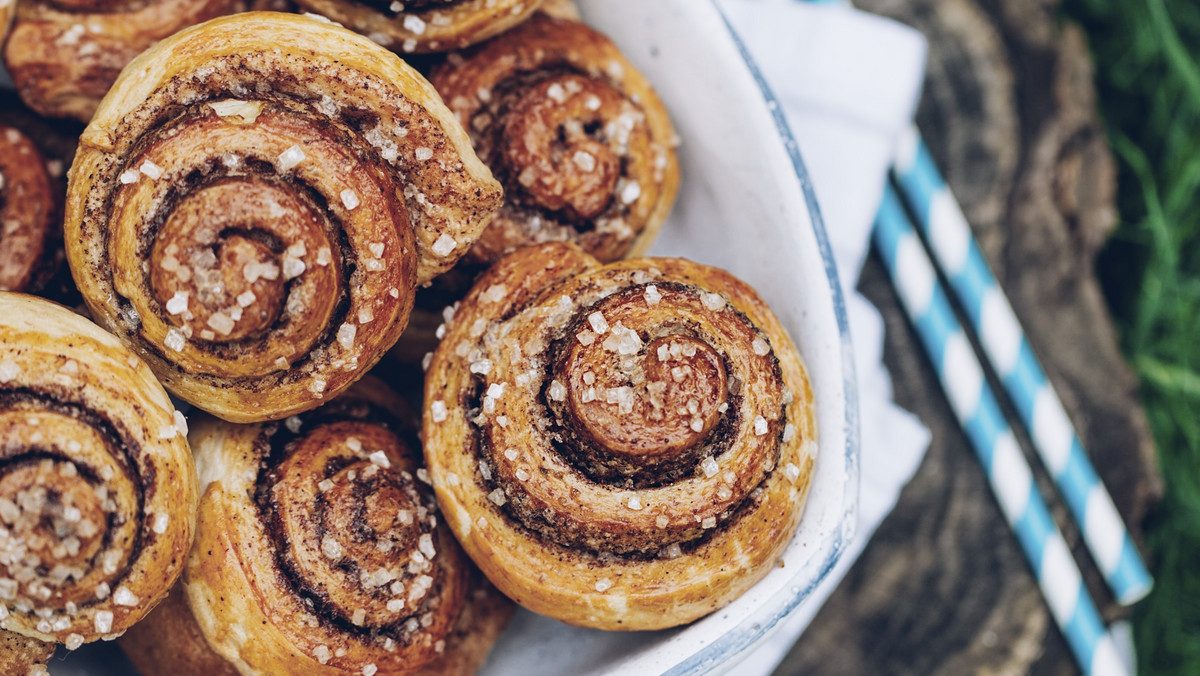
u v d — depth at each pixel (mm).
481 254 302
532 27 307
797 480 290
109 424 277
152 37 301
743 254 314
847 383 298
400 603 290
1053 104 361
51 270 300
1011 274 362
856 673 357
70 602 276
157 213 278
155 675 298
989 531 357
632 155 307
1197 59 377
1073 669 356
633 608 287
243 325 276
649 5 309
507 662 310
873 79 348
